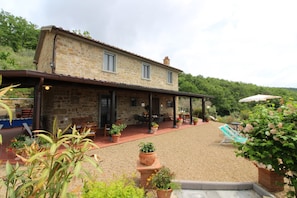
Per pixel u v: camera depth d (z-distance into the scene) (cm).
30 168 168
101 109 996
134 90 848
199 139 816
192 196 317
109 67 1035
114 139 705
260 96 1080
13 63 2028
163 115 1435
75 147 173
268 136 245
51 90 795
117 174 399
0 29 2853
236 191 340
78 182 322
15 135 787
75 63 851
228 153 589
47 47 885
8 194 150
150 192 316
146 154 346
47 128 809
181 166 462
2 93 151
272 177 326
